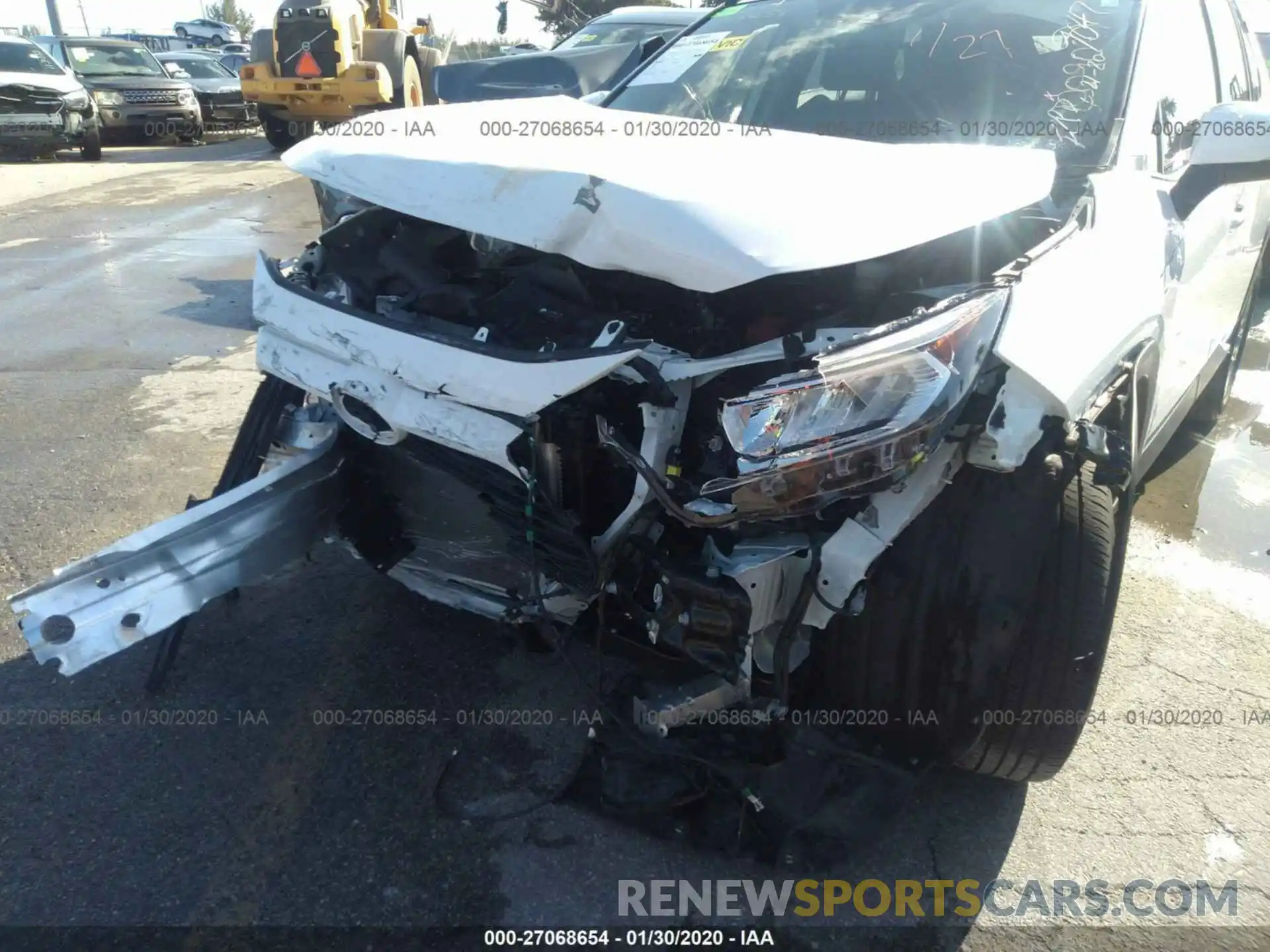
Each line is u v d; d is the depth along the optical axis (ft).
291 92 44.47
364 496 8.50
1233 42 13.39
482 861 7.29
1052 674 6.93
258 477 7.95
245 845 7.39
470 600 8.39
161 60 61.82
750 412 6.03
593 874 7.20
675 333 7.02
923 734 7.39
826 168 7.26
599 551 6.73
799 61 10.86
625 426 6.76
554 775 8.11
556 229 6.63
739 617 6.29
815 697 7.65
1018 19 10.24
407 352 6.98
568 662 7.79
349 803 7.80
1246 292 14.02
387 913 6.87
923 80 10.02
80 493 12.60
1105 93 9.23
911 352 5.97
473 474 7.09
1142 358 7.89
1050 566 6.84
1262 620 10.63
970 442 6.34
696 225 6.29
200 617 10.08
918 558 6.93
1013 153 8.13
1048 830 7.75
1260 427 16.17
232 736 8.49
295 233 29.63
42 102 43.80
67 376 16.99
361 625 10.03
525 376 6.51
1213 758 8.55
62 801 7.75
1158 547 12.14
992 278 6.66
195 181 39.73
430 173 7.32
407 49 48.47
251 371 17.39
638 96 11.71
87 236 28.76
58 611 7.14
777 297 7.16
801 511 6.01
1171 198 8.79
